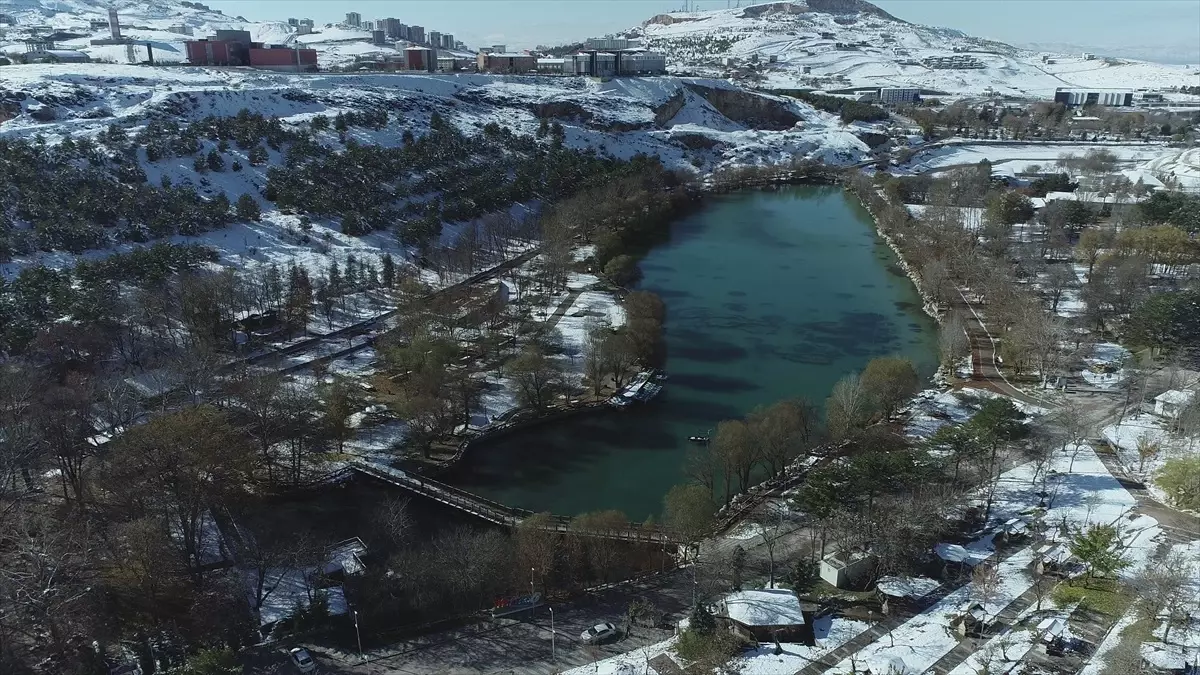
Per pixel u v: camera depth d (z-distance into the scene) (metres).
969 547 106.88
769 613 90.62
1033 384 162.50
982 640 88.12
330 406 135.38
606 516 106.94
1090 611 92.19
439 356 152.75
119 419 128.75
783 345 193.50
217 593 92.25
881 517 103.31
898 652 86.31
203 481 103.12
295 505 124.00
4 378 128.12
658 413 158.00
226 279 181.75
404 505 117.25
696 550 108.81
